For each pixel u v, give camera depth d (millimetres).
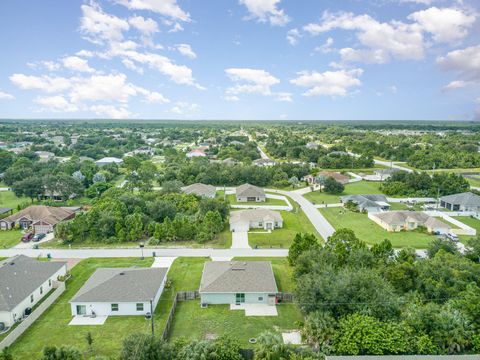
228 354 28125
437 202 89250
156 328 35844
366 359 28750
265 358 27969
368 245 59781
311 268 41094
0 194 101000
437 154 150750
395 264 42625
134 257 54281
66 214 74000
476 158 144625
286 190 108375
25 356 31625
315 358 27719
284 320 37250
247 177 113812
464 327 31312
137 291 39500
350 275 35531
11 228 69938
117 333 35125
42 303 39531
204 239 60906
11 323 35938
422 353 29891
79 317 38062
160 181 115125
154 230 63000
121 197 73250
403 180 106062
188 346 28453
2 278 39500
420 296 37219
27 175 109562
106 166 131875
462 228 68812
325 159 144875
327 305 33500
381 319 32562
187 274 48156
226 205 74000
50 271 44938
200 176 112750
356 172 135625
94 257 54438
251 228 68875
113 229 62406
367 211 81250
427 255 49562
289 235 64812
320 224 72375
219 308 39719
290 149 170500
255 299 40531
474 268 39750
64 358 27094
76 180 97812
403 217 69062
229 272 42906
